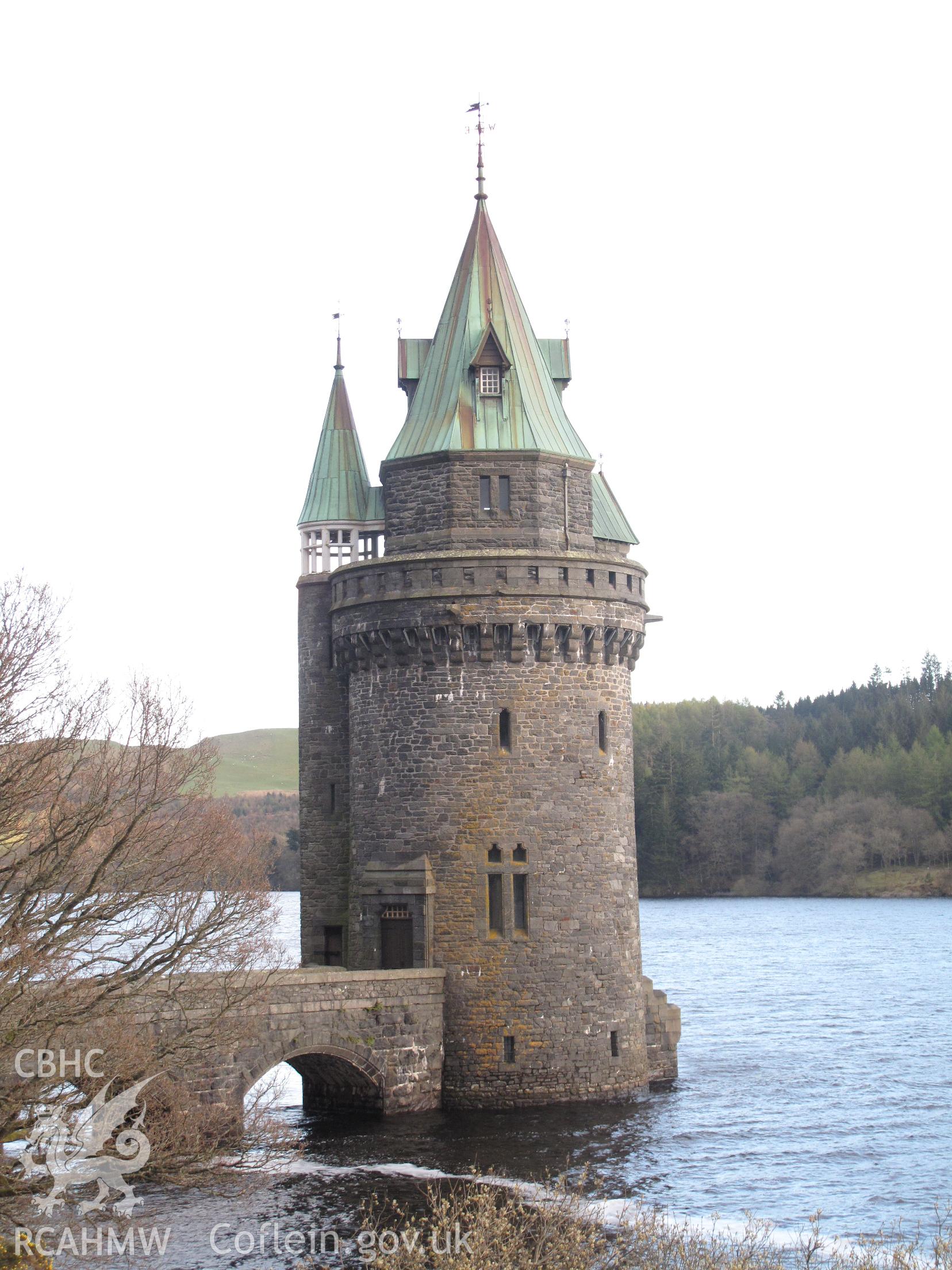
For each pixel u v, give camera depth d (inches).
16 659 1453.0
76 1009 1368.1
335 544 2471.7
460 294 2378.2
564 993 2149.4
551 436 2283.5
